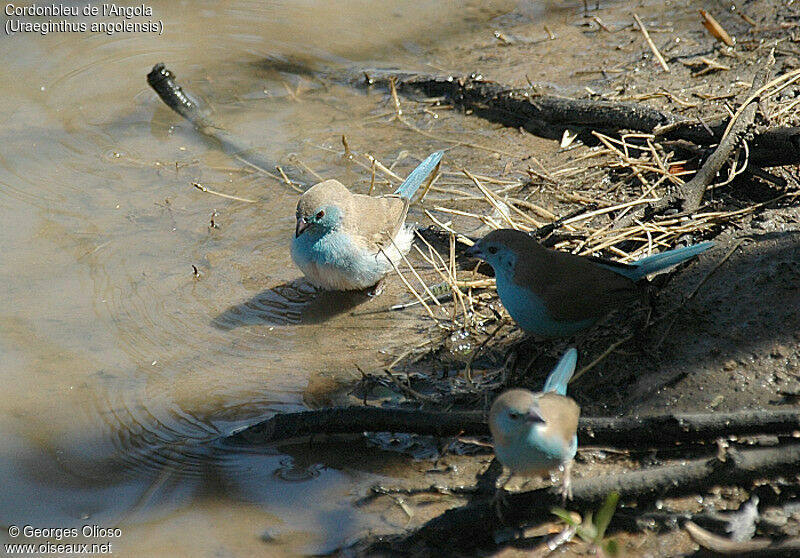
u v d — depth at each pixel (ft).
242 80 56.08
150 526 28.19
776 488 26.63
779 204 38.34
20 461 30.76
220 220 44.37
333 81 55.72
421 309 38.27
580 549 25.95
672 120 44.45
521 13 61.16
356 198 39.99
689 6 58.59
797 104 42.80
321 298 39.50
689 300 33.53
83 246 42.39
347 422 30.50
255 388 34.01
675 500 26.81
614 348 32.71
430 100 53.21
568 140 47.93
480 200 44.55
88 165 48.55
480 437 30.37
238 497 29.17
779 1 56.18
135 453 31.12
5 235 42.91
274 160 48.80
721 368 30.71
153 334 37.17
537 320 32.01
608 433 28.48
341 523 27.91
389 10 63.21
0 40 59.88
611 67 52.95
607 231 38.19
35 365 35.24
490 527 26.45
